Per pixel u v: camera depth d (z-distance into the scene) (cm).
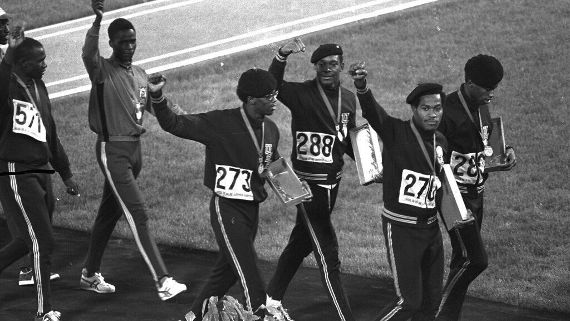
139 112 2858
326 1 5738
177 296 2911
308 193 2525
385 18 5328
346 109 2739
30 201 2667
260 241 3375
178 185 3828
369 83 4641
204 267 3156
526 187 3691
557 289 2967
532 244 3272
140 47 5312
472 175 2638
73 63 5200
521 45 4903
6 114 2659
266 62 4988
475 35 5047
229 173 2491
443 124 2614
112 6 5959
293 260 2766
